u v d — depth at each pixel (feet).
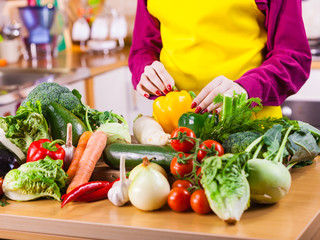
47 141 4.18
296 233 3.14
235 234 3.14
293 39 5.09
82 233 3.43
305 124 4.56
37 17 10.98
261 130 4.13
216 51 5.50
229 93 4.42
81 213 3.58
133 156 4.15
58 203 3.80
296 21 5.07
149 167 3.59
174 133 3.80
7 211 3.66
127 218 3.46
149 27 6.01
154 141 4.43
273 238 3.08
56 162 3.88
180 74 5.69
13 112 7.89
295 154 4.11
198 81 5.63
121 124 4.69
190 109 4.78
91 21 12.94
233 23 5.38
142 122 4.72
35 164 3.86
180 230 3.22
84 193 3.76
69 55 12.10
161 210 3.58
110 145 4.32
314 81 9.95
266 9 5.21
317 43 10.87
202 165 3.45
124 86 11.55
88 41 12.76
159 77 5.21
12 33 11.00
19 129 4.39
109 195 3.67
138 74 5.81
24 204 3.80
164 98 4.90
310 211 3.46
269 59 5.12
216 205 3.27
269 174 3.46
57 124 4.58
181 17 5.50
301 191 3.81
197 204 3.41
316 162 4.48
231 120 4.08
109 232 3.37
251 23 5.40
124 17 13.67
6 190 3.84
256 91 4.65
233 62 5.50
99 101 10.35
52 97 4.72
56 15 11.34
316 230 3.43
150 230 3.27
